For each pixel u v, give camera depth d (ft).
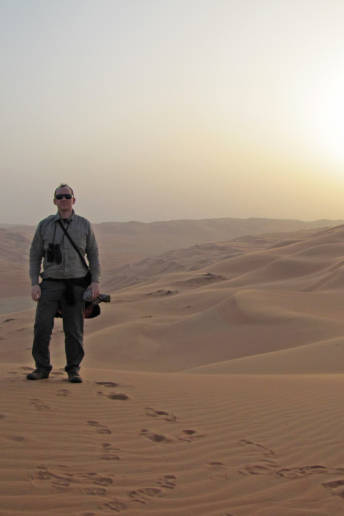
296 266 199.93
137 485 12.77
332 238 265.13
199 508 11.91
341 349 57.36
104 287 359.87
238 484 13.37
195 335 98.37
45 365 22.84
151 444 15.69
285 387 28.35
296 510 12.10
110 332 101.30
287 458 15.61
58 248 22.16
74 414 17.71
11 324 139.74
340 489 13.37
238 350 86.79
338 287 135.85
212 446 16.08
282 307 104.99
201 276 224.53
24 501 11.36
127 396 20.88
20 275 385.70
